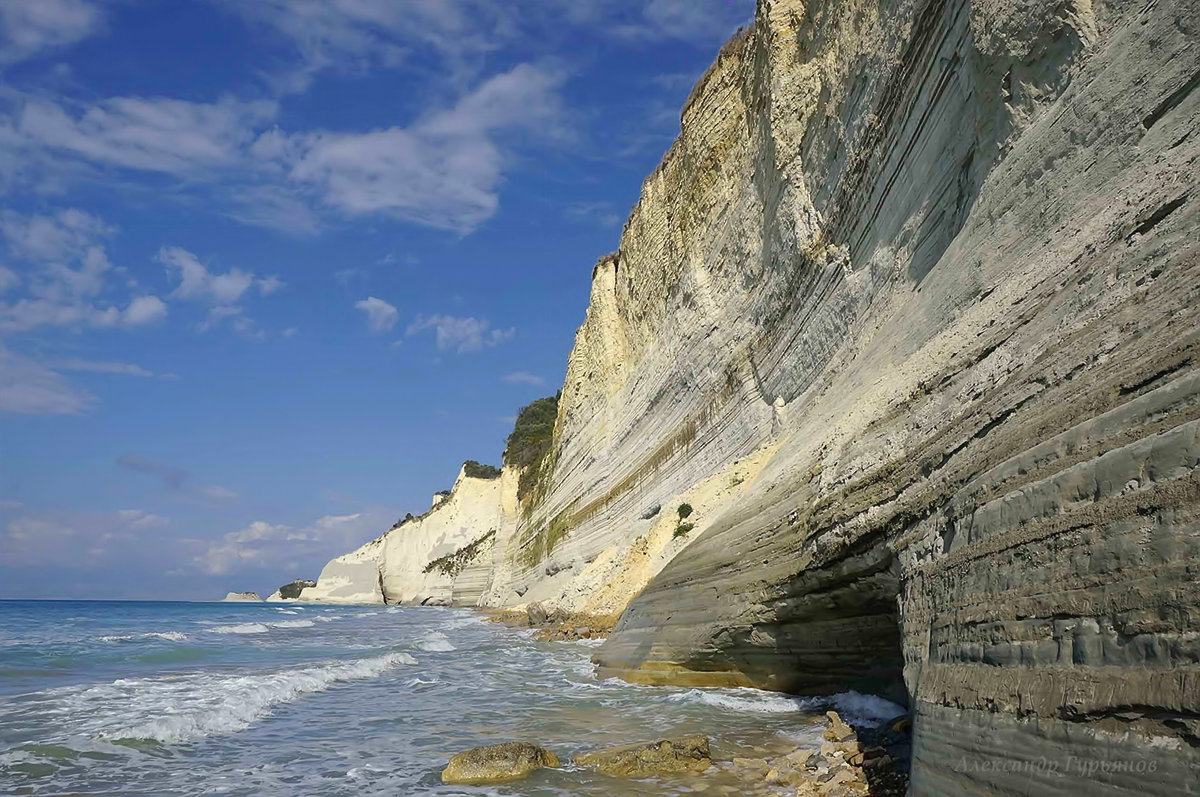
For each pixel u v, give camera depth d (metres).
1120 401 4.53
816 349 19.98
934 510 6.66
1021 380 6.07
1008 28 10.73
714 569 13.27
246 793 7.93
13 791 7.99
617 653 16.19
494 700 13.38
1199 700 3.19
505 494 71.38
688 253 31.62
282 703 13.17
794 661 11.78
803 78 21.23
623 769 8.34
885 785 7.07
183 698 13.01
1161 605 3.54
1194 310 4.37
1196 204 5.21
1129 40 8.31
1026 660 4.44
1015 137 10.72
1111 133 7.92
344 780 8.38
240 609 78.44
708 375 28.56
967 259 10.50
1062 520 4.50
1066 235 7.66
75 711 11.87
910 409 8.58
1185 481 3.66
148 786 8.20
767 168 23.73
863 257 17.48
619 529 36.03
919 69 14.54
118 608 81.81
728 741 9.53
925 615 6.20
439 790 7.95
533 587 49.62
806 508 10.35
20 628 35.28
